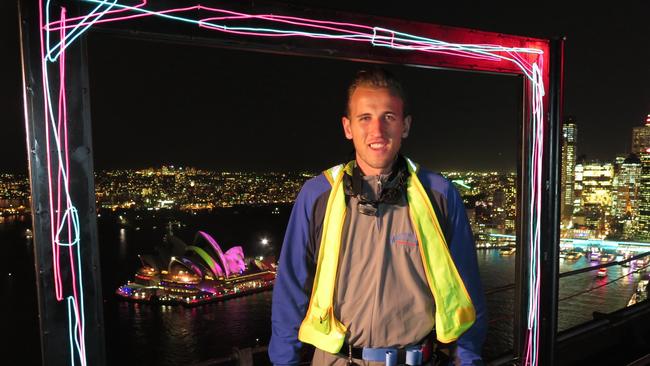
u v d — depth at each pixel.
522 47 2.27
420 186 1.25
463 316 1.23
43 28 1.40
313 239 1.26
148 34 1.53
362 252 1.21
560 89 2.40
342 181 1.25
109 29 1.47
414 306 1.21
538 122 2.33
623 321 3.52
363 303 1.20
